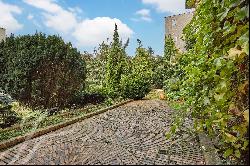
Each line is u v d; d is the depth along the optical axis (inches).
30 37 656.4
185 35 308.8
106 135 366.3
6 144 313.9
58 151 281.4
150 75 1170.6
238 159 222.2
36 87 627.2
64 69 671.1
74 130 405.7
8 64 626.2
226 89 195.5
